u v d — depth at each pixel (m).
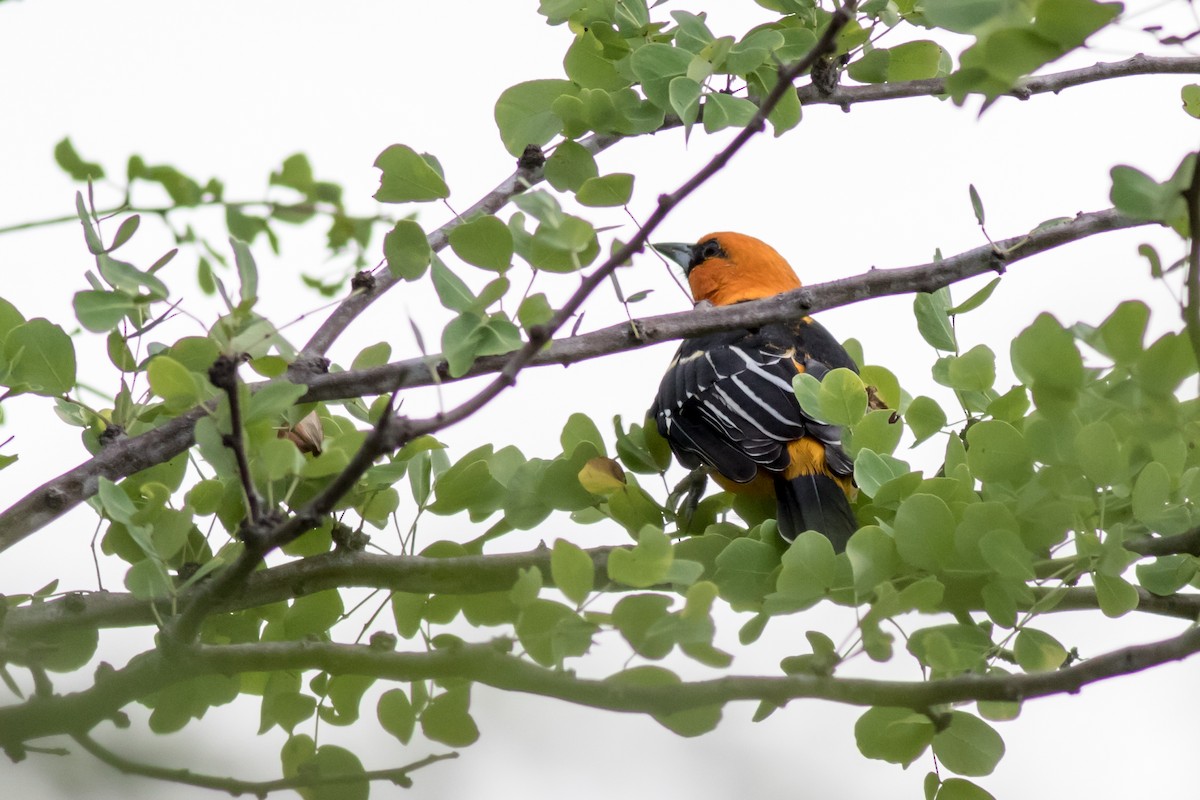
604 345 6.83
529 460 7.47
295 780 5.88
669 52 7.89
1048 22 4.77
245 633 7.26
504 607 7.15
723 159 5.36
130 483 7.21
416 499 7.19
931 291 7.36
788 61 8.69
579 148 7.95
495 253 6.07
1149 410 5.95
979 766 6.55
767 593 6.91
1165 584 7.12
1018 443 6.66
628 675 5.54
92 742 5.70
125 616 6.68
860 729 6.66
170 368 5.57
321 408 7.61
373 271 7.84
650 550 5.62
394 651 5.84
